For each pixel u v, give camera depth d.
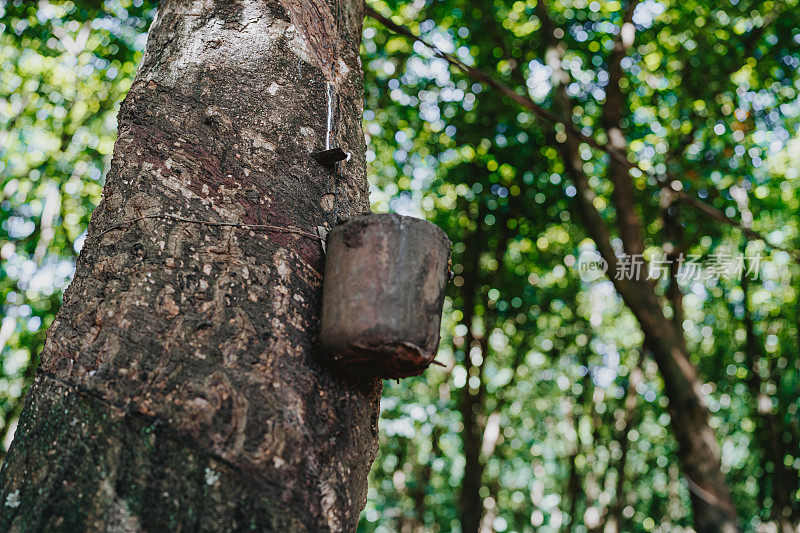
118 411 1.50
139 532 1.39
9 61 9.95
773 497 12.41
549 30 9.41
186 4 2.20
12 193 10.29
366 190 2.21
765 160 11.62
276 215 1.85
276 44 2.14
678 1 9.80
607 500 17.06
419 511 15.54
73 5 9.08
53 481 1.45
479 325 13.77
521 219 12.27
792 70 10.05
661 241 10.16
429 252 1.70
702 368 14.73
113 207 1.77
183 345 1.58
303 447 1.59
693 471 7.34
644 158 10.52
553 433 18.86
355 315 1.63
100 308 1.62
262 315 1.68
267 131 1.97
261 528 1.46
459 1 10.39
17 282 10.23
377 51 10.91
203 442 1.49
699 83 10.02
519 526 20.94
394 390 16.70
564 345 15.58
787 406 13.01
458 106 11.45
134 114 1.91
